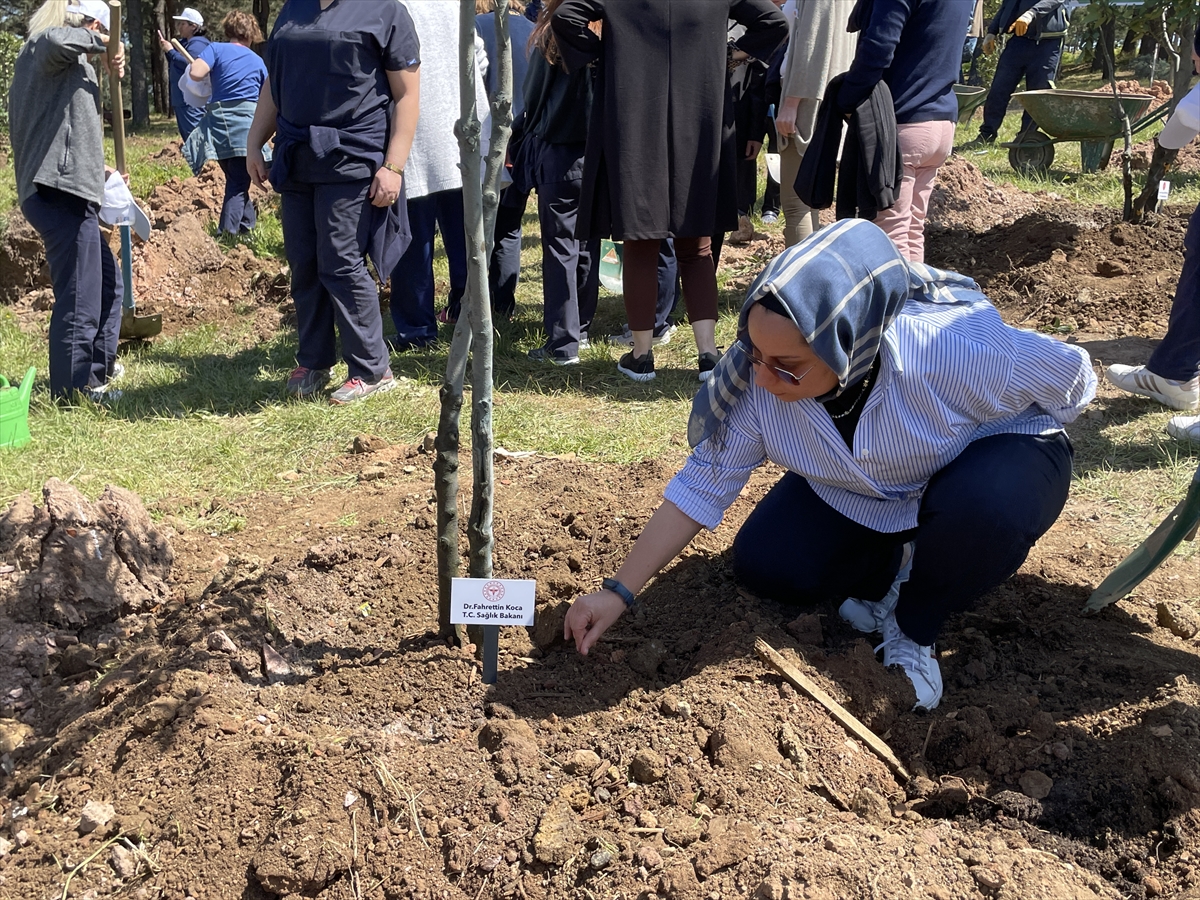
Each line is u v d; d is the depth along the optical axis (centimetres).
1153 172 676
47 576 306
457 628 280
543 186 544
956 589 255
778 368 225
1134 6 662
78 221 500
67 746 259
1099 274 631
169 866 220
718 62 481
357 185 489
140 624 317
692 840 211
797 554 284
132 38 2192
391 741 241
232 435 477
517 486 398
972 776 239
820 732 241
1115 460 408
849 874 196
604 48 478
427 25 534
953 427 246
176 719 254
